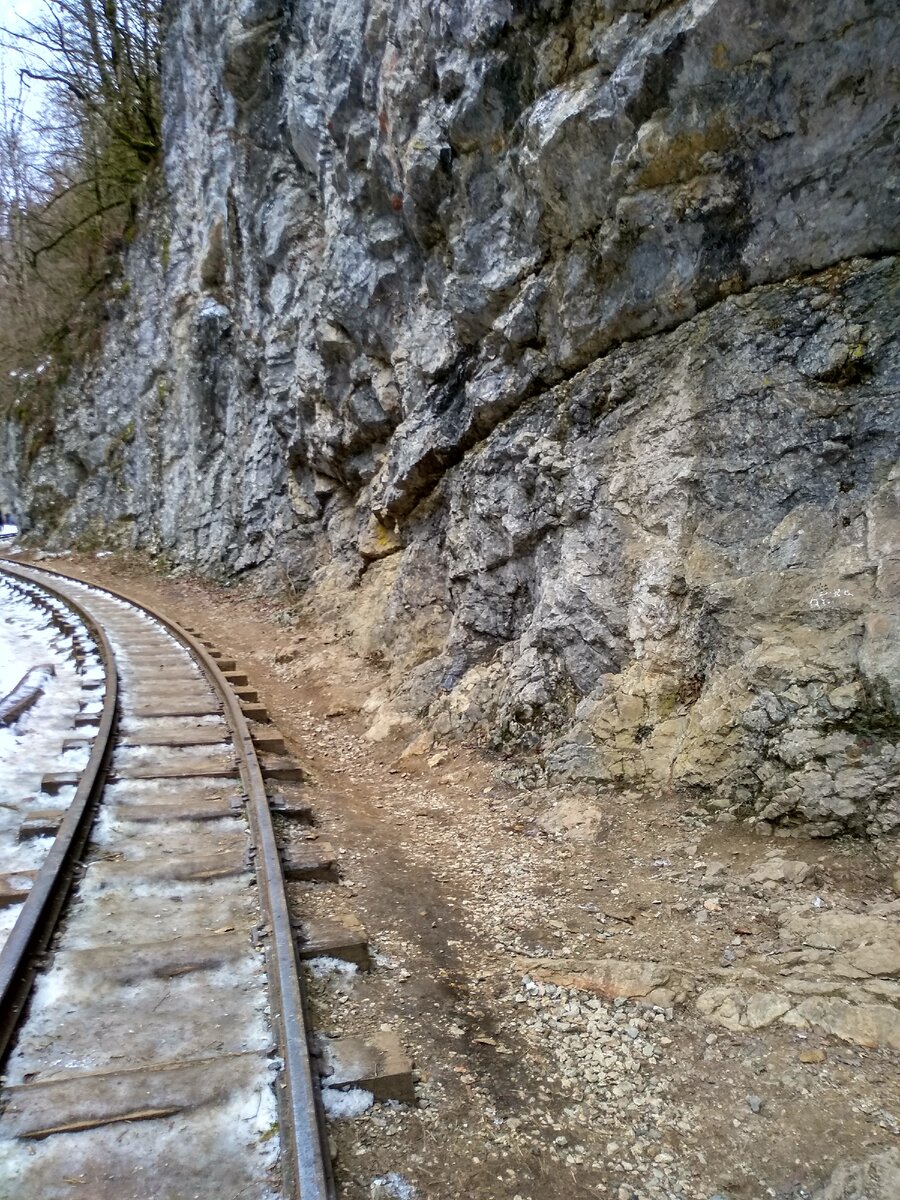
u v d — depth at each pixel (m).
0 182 27.14
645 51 5.21
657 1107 3.02
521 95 6.71
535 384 7.28
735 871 4.45
